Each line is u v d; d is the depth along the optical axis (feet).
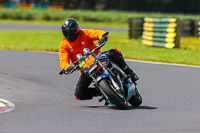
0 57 191.21
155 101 102.32
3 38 309.22
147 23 276.62
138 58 184.34
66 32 89.71
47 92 118.32
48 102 104.53
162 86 122.83
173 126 73.36
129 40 300.61
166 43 244.01
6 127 75.00
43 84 129.80
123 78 90.17
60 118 82.69
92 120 80.02
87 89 95.81
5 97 109.40
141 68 156.87
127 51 217.97
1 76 139.74
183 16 654.12
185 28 327.26
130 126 73.87
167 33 244.01
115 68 90.74
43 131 71.46
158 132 69.00
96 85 89.35
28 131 71.72
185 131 69.41
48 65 167.32
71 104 101.55
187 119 79.46
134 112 87.66
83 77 93.56
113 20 654.12
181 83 126.93
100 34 89.71
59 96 112.88
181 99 103.81
